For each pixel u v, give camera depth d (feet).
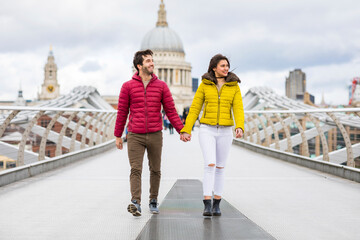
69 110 26.03
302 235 11.63
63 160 27.45
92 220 13.08
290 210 14.64
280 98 79.15
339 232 11.93
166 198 16.20
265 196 17.06
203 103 13.44
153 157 13.97
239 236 11.21
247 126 49.73
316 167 25.49
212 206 14.62
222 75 13.05
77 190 18.13
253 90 85.56
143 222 12.83
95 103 94.38
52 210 14.40
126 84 13.78
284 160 31.27
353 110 22.04
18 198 16.40
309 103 403.95
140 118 13.64
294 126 49.01
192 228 11.95
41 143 25.58
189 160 31.63
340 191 18.20
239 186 19.44
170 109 14.03
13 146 22.88
